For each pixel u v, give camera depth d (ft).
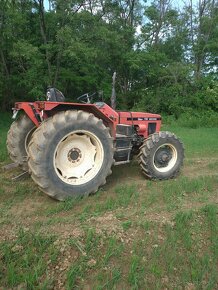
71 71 51.65
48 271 10.04
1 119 43.06
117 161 17.87
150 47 64.54
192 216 13.84
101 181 15.51
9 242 11.04
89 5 48.11
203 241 12.64
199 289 10.51
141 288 9.99
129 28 60.85
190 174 20.70
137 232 12.28
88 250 10.94
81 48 41.60
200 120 52.90
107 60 57.88
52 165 14.02
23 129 18.21
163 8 65.98
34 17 47.52
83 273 10.04
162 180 18.71
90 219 12.92
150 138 18.43
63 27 42.80
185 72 59.98
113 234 11.90
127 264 10.69
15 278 9.63
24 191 15.55
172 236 12.23
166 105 59.67
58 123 14.12
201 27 68.39
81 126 14.73
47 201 14.62
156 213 13.93
